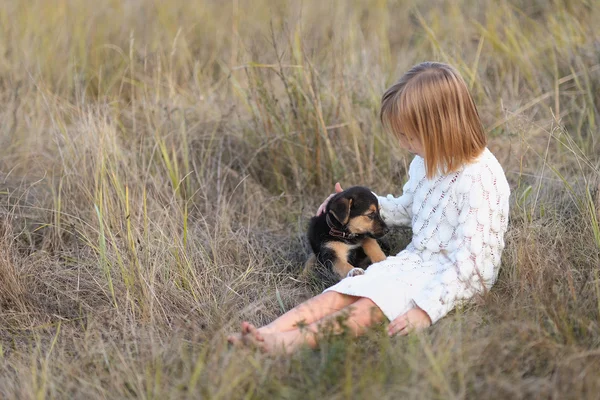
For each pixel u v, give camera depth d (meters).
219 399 3.12
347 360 3.23
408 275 3.98
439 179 4.20
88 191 5.20
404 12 9.31
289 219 5.62
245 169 5.96
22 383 3.43
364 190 4.85
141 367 3.52
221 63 7.60
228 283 4.56
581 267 4.32
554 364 3.30
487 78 6.85
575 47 6.93
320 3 8.98
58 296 4.48
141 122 6.30
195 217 5.48
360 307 3.78
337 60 6.48
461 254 3.99
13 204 5.36
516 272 4.25
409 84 4.12
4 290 4.40
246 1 9.05
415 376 3.12
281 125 6.04
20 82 6.78
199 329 3.98
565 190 5.18
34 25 7.95
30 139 6.05
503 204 4.13
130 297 4.28
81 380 3.39
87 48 7.76
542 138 6.08
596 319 3.70
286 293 4.56
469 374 3.22
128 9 8.78
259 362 3.40
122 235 4.70
